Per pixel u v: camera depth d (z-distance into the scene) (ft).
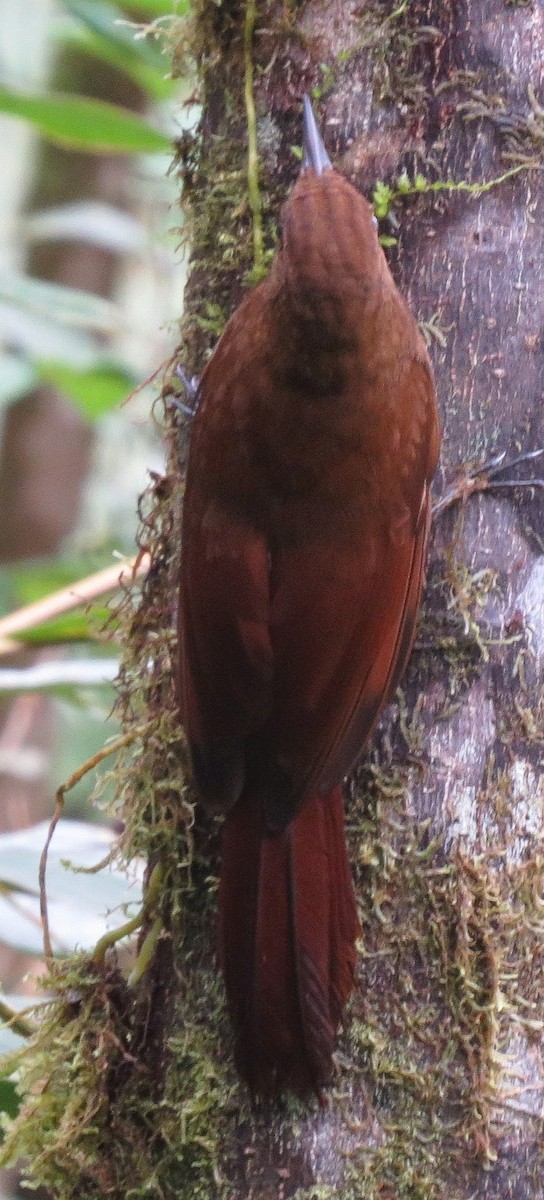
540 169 13.39
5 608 15.07
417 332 13.34
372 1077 13.34
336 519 13.30
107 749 13.52
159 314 17.47
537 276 13.39
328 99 13.41
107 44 14.34
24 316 14.47
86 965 13.48
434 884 13.37
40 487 19.31
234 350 13.33
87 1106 13.43
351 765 13.29
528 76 13.39
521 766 13.38
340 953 13.30
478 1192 13.34
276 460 13.30
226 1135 13.37
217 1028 13.39
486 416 13.39
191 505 13.35
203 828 13.43
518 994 13.37
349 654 13.30
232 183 13.46
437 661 13.39
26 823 17.74
